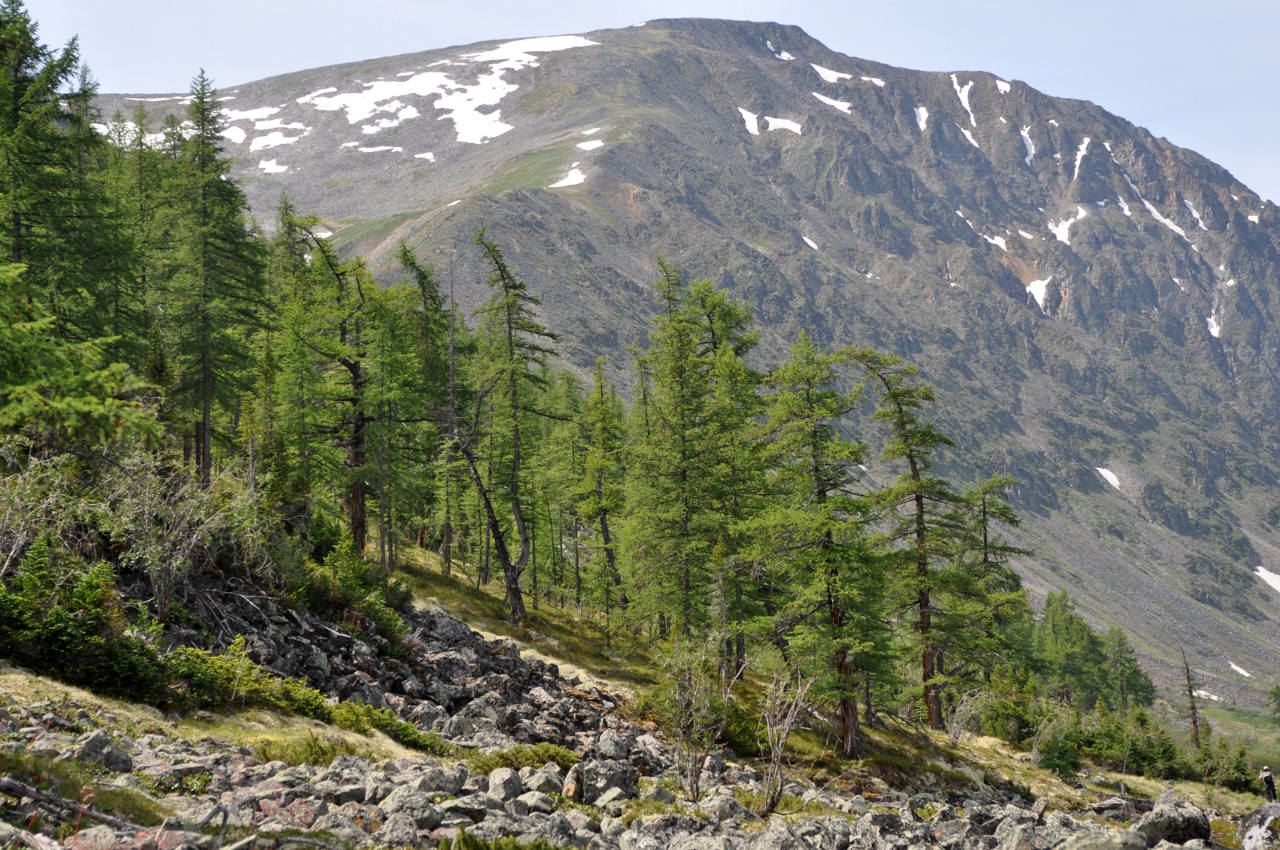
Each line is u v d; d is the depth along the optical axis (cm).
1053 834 1435
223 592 2120
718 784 2106
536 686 2911
